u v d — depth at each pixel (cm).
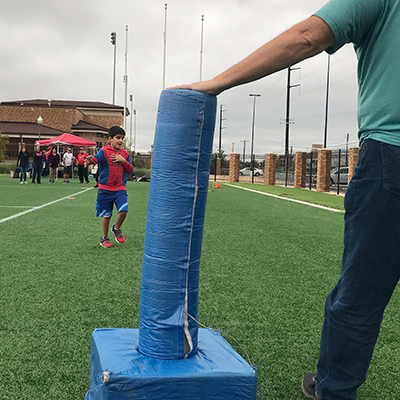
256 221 890
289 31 148
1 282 394
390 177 152
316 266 497
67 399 201
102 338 194
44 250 544
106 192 568
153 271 177
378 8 153
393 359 257
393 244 157
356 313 168
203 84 170
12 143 5209
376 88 157
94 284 397
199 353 185
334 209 1209
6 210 967
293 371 236
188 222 174
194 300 181
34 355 246
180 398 163
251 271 465
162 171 173
